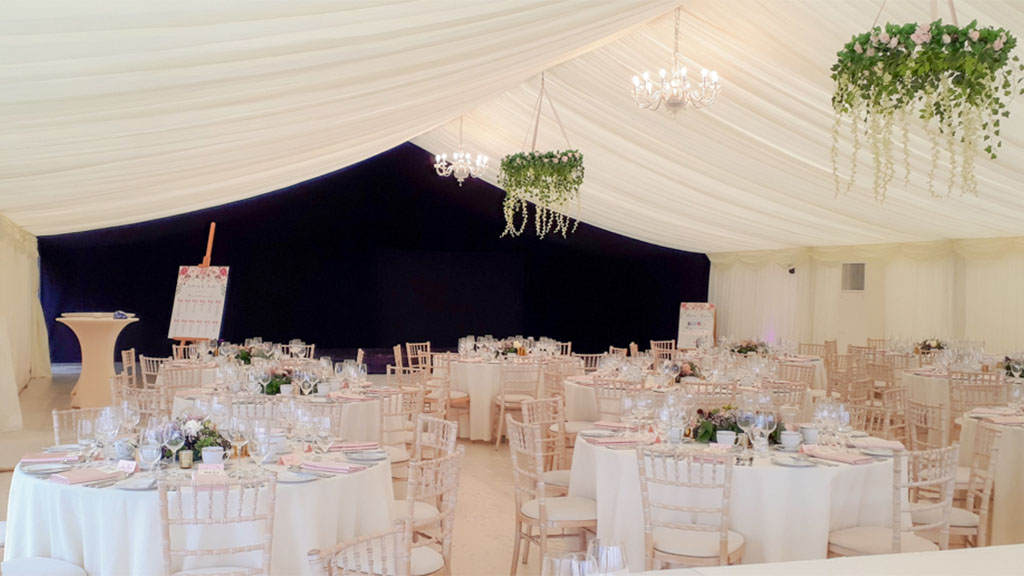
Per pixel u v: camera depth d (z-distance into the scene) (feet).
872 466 15.16
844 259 48.49
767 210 42.93
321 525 13.15
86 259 58.13
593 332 68.39
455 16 14.92
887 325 45.80
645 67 29.89
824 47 23.11
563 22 18.26
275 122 19.76
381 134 31.68
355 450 15.78
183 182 27.96
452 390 34.27
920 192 33.40
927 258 43.70
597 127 37.60
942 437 19.12
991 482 16.31
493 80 25.02
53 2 9.96
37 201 26.32
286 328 63.52
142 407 20.85
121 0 10.36
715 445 16.25
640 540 15.17
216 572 11.67
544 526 15.78
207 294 35.91
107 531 12.16
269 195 62.03
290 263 63.57
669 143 36.32
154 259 59.52
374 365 60.03
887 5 19.69
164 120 16.67
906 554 6.56
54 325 57.31
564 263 68.39
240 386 23.82
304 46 13.98
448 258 67.26
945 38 13.73
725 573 6.12
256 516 11.63
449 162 57.41
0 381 31.63
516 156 34.01
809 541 14.48
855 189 34.83
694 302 57.77
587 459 17.15
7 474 24.88
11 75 12.26
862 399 31.83
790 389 26.16
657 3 20.07
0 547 15.05
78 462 14.08
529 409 21.21
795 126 29.37
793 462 15.01
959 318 42.70
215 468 13.38
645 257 66.03
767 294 53.47
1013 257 39.83
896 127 25.66
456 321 67.36
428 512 15.78
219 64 13.75
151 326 59.36
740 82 27.86
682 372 27.96
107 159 19.90
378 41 14.96
